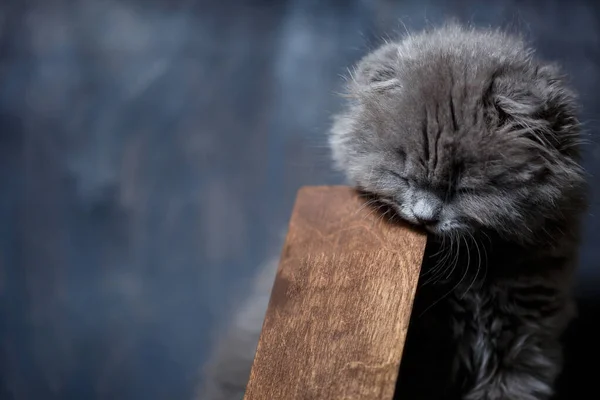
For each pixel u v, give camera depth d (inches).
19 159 27.4
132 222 28.2
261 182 27.9
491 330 19.2
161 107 27.9
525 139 17.6
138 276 28.2
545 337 19.4
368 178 18.5
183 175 28.3
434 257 18.8
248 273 28.0
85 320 27.8
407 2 26.0
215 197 28.3
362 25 26.4
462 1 25.7
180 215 28.3
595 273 25.2
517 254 18.7
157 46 27.5
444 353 19.4
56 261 27.7
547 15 25.5
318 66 26.9
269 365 17.1
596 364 25.2
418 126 17.7
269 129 27.7
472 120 17.5
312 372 16.9
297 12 27.0
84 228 27.9
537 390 19.5
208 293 28.2
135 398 27.5
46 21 27.0
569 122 18.4
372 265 17.8
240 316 23.4
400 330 17.0
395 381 16.6
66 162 27.6
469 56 18.3
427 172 17.7
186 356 27.8
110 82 27.6
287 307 17.6
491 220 17.8
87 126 27.6
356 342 17.0
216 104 27.8
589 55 25.5
